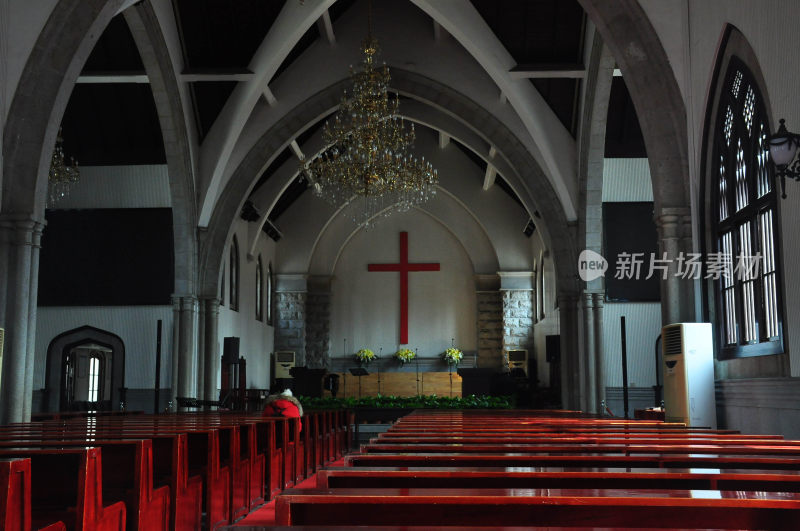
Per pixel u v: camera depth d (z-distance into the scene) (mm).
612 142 18781
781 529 2186
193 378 18484
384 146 15539
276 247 28500
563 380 17969
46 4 10477
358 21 18953
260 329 26234
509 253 27812
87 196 19828
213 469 6230
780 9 7227
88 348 21344
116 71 15969
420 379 28500
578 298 17906
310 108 18938
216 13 15414
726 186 9484
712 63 9250
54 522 3703
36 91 10422
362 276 29531
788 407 7293
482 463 3613
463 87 18531
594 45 14758
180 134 17094
